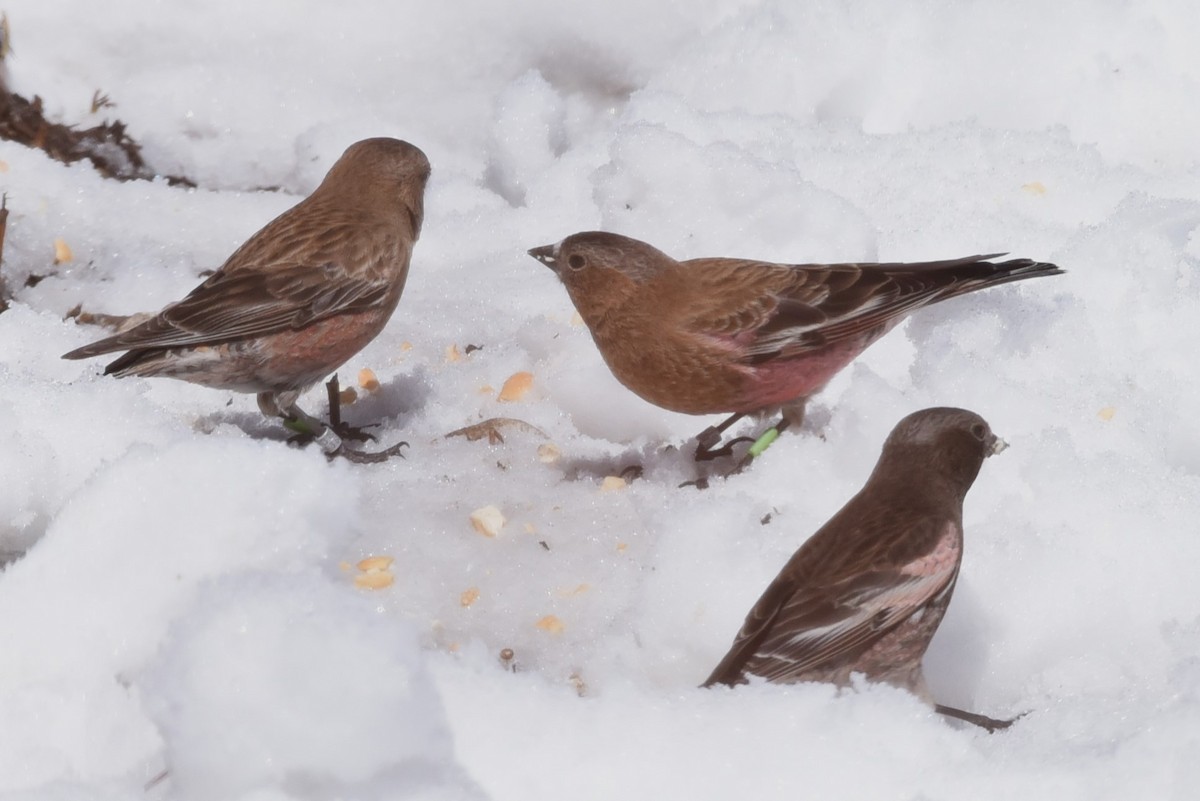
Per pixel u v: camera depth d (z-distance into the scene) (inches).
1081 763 296.0
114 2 628.4
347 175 486.0
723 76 647.8
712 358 438.3
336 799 284.7
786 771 297.1
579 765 295.7
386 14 644.1
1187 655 356.5
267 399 464.8
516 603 383.9
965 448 352.5
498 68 651.5
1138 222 498.0
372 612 288.7
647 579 373.1
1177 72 631.8
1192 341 469.4
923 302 448.1
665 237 525.3
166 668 289.3
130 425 434.6
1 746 320.5
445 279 563.8
